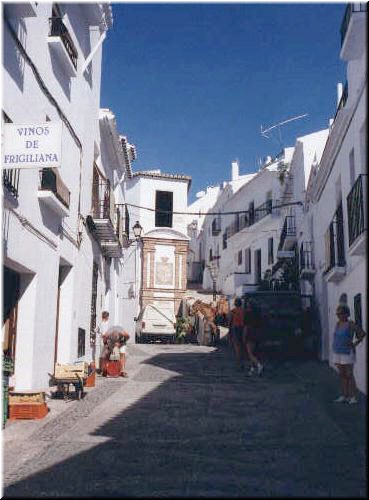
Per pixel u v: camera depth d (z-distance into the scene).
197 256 48.56
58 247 11.66
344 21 10.37
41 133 7.57
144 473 5.33
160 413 8.44
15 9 8.41
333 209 14.57
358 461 5.76
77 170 13.41
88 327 15.07
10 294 9.77
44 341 10.63
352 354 9.47
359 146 10.78
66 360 12.65
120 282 23.05
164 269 32.59
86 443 6.54
